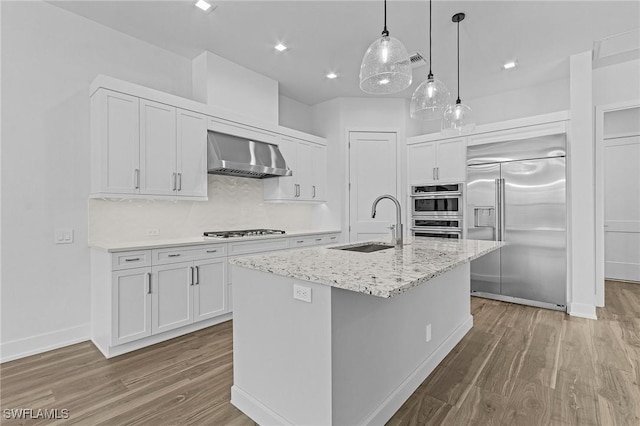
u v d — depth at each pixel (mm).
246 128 3746
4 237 2471
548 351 2590
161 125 2994
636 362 2385
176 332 2918
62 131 2738
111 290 2492
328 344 1437
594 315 3375
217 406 1883
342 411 1494
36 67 2617
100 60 2963
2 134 2461
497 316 3443
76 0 2633
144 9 2758
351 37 3207
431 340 2367
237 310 1915
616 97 3766
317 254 2051
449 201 4449
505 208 3930
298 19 2908
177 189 3094
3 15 2473
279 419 1643
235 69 3730
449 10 2760
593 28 3027
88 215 2869
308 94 4758
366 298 1663
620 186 5285
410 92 4715
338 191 4863
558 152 3578
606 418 1753
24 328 2549
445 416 1794
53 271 2689
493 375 2227
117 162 2719
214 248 3176
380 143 4902
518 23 2953
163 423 1728
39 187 2625
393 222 4871
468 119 2689
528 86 4461
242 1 2652
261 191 4387
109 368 2324
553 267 3635
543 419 1751
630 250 5215
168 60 3445
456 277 2842
